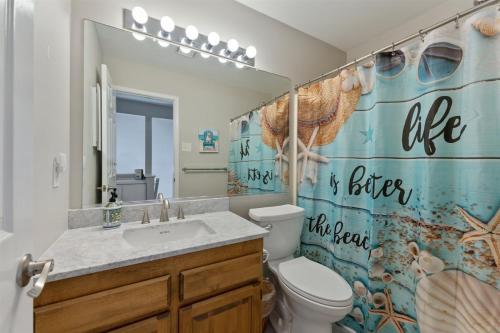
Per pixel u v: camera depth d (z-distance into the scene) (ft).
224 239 3.22
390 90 4.21
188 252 2.89
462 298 3.30
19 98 1.39
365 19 5.64
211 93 5.21
